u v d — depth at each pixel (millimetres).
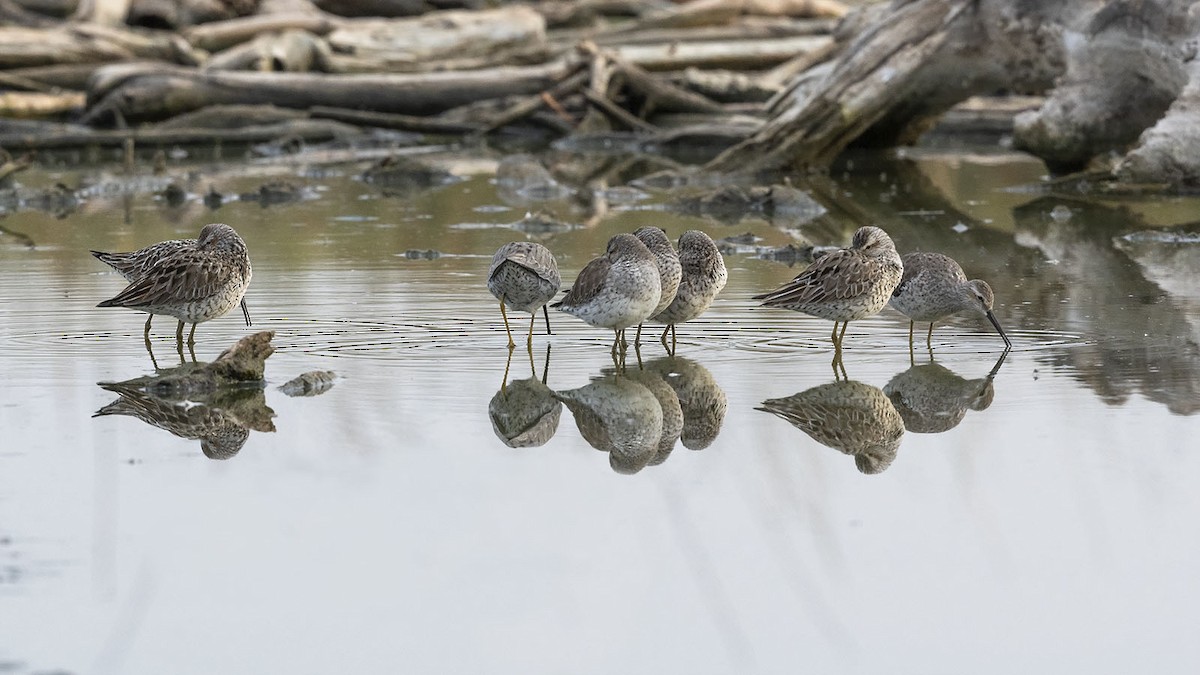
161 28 33094
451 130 28359
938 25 22500
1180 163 19234
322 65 30375
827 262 11867
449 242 17703
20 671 6707
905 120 24641
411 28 31172
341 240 17953
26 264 16219
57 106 28844
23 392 10891
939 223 19109
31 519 8359
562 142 28344
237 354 11109
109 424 10086
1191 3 19672
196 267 12000
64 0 33562
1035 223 18953
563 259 16219
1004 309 13727
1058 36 21594
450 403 10688
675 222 19391
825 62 25719
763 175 23609
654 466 9367
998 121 28281
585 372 11609
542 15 34344
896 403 10680
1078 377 11234
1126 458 9336
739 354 12211
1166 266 15758
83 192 22766
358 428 10062
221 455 9477
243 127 28438
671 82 29281
